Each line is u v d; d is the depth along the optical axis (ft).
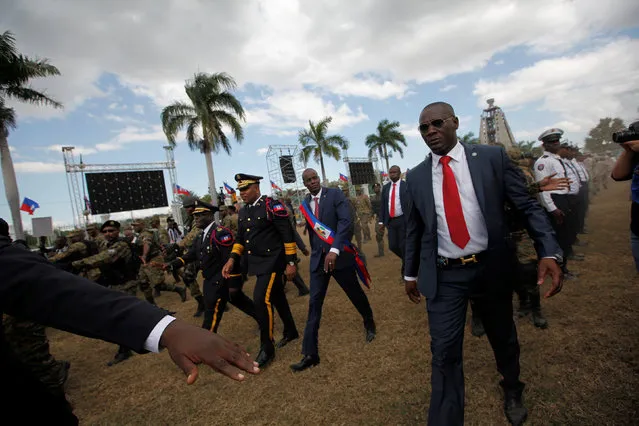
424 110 6.48
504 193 6.29
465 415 7.32
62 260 17.28
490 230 6.11
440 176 6.66
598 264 15.78
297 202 81.82
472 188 6.32
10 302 2.19
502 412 7.25
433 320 6.45
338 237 10.70
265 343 11.09
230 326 16.01
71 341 18.04
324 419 7.95
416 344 10.83
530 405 7.26
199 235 13.41
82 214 62.85
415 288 7.43
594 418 6.63
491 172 6.16
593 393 7.30
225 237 12.62
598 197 45.32
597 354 8.63
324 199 11.32
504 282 6.32
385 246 32.07
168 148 71.67
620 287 12.65
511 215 6.75
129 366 13.38
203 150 60.64
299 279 19.02
